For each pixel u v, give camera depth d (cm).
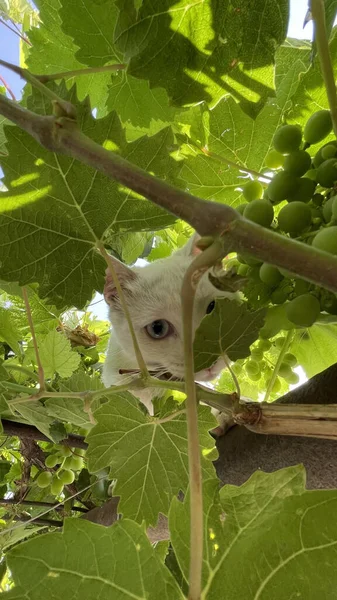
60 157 22
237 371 37
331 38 28
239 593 15
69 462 46
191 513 15
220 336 21
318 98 30
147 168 23
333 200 20
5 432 40
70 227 24
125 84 31
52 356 41
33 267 24
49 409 35
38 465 50
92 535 15
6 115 17
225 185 34
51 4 37
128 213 24
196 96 25
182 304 14
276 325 25
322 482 26
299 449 26
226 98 32
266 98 25
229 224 13
